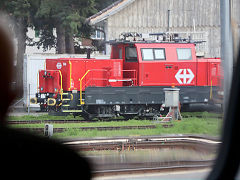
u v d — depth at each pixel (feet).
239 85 42.39
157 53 257.96
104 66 258.98
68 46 453.99
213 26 375.25
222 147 42.09
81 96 254.68
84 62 257.96
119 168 122.11
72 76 256.32
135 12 371.76
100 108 256.32
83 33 446.19
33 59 319.06
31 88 318.45
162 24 375.45
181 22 376.68
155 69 256.73
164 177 113.70
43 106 271.08
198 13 375.86
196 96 260.42
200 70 262.47
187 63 261.24
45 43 478.59
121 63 259.80
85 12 410.93
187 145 166.91
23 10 393.50
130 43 256.32
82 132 194.80
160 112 262.67
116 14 368.27
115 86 257.34
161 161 135.64
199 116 235.81
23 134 20.45
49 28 435.94
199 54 272.10
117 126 209.77
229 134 42.04
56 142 20.99
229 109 42.09
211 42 375.25
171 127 213.46
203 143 157.17
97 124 228.22
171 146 167.53
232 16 161.17
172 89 242.58
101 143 159.84
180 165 129.29
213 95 256.32
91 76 258.78
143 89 255.29
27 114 290.97
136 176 116.57
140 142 165.27
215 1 375.04
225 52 156.04
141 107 259.39
